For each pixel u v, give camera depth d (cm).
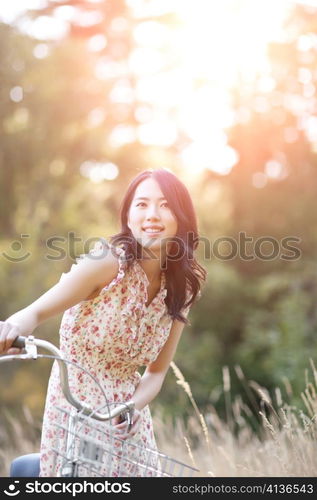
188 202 264
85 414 222
